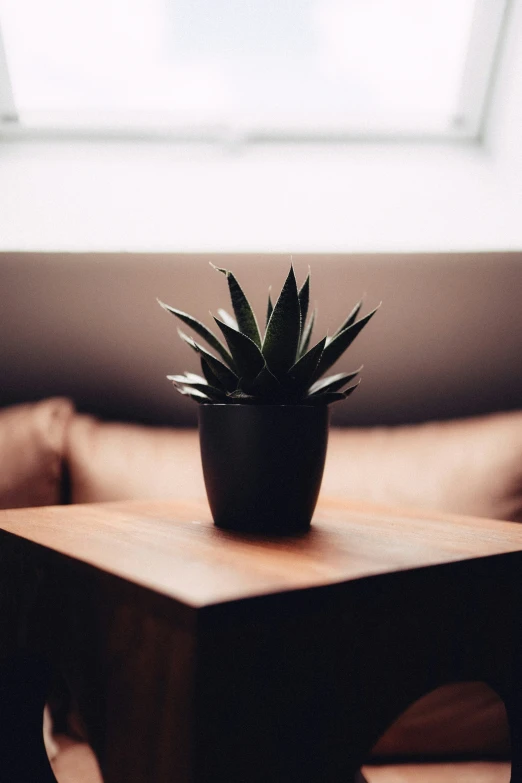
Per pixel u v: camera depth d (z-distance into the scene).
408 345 1.16
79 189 1.27
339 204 1.28
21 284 1.11
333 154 1.39
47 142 1.37
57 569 0.66
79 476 1.04
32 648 0.69
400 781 0.81
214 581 0.59
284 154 1.39
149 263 1.11
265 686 0.58
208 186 1.31
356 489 1.04
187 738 0.56
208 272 1.12
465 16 1.32
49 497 1.04
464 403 1.19
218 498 0.75
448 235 1.19
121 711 0.60
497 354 1.15
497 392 1.18
